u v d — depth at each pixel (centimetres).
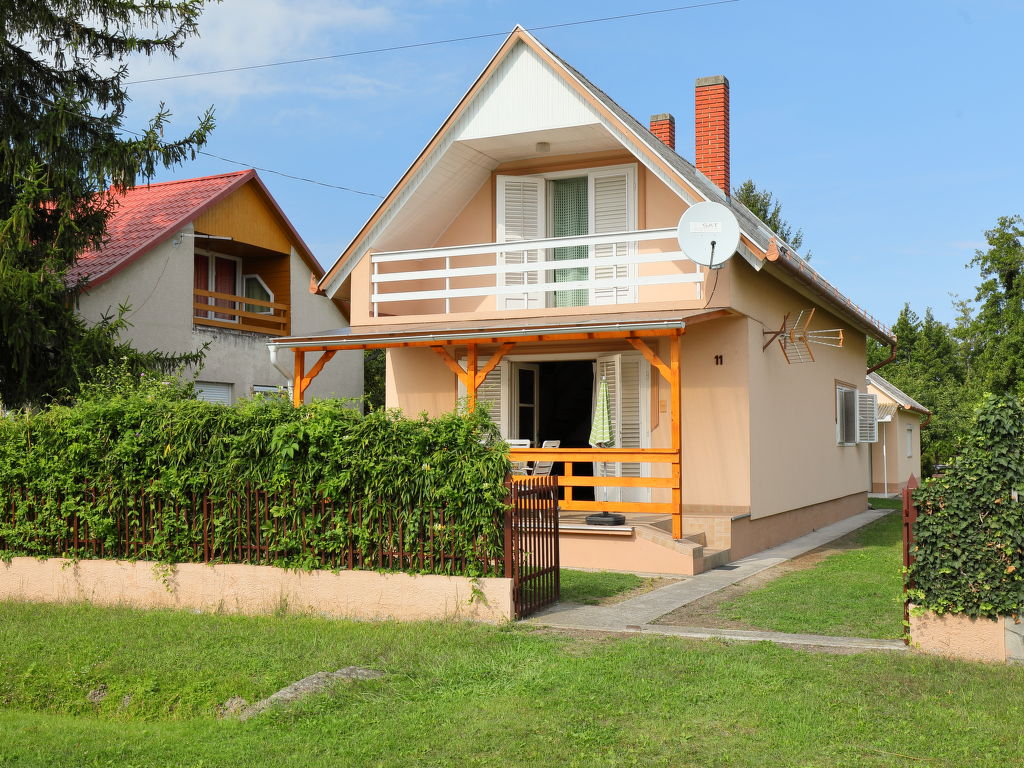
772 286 1673
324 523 1009
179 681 757
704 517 1451
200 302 2294
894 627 891
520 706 665
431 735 619
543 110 1515
